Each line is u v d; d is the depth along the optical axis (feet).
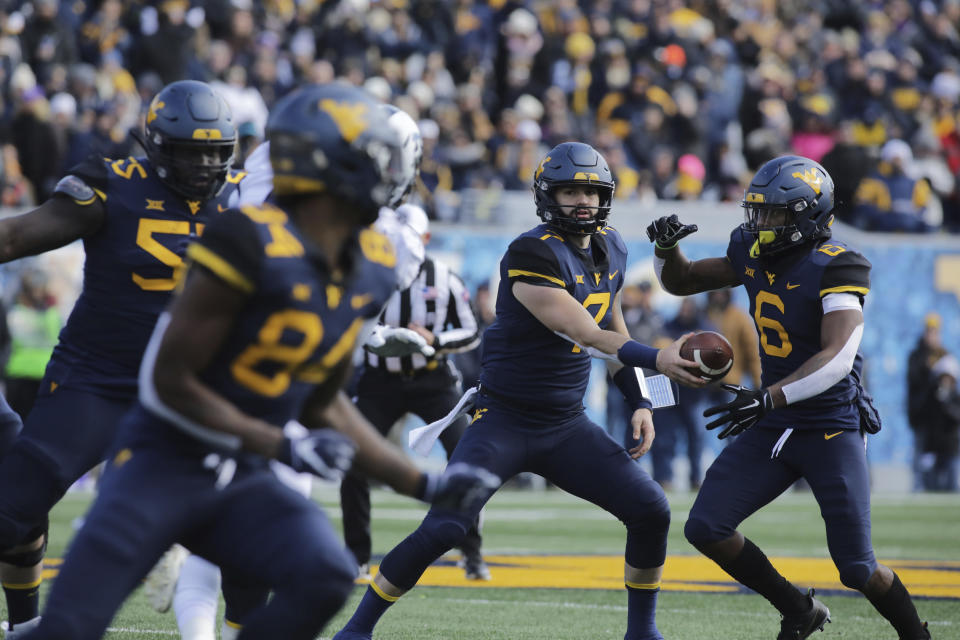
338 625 62.18
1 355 124.47
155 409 32.73
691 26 204.03
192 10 178.70
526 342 53.72
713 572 86.07
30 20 165.58
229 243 32.01
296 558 33.47
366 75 186.50
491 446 53.62
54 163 149.28
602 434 54.65
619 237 56.80
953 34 237.45
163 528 33.30
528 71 196.95
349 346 35.06
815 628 56.80
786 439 54.39
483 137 178.60
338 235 33.91
